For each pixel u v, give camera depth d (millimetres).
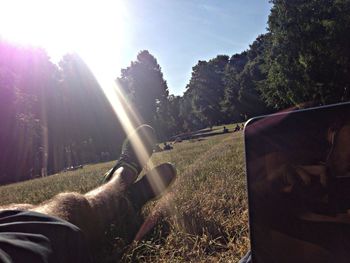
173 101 101188
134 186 3604
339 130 1148
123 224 3178
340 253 1143
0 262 1330
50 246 1657
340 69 47656
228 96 90188
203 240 2898
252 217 1307
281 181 1241
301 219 1213
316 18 49188
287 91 51125
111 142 70812
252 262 1297
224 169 6602
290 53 49812
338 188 1156
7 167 44750
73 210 2420
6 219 1745
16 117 46188
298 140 1219
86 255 1922
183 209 3633
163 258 2705
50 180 13484
